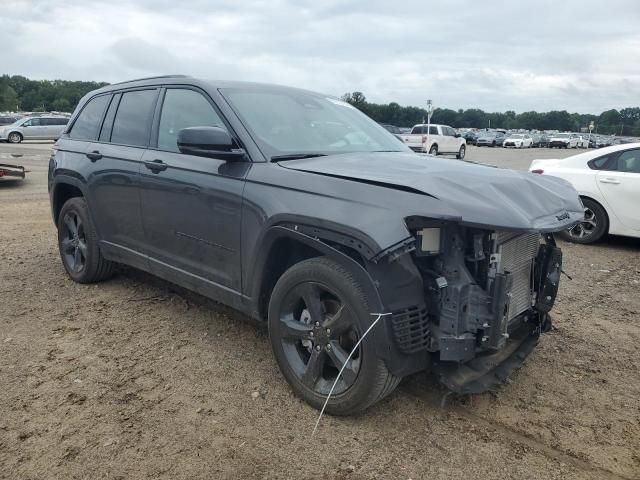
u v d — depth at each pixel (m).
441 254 2.92
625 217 7.91
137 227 4.46
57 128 33.78
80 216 5.22
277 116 3.95
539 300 3.60
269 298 3.55
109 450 2.84
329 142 3.98
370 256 2.74
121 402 3.29
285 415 3.20
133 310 4.77
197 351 4.01
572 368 3.96
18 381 3.50
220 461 2.79
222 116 3.80
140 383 3.53
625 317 5.08
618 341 4.49
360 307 2.87
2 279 5.60
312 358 3.21
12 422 3.06
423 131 31.97
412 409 3.31
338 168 3.29
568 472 2.79
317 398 3.19
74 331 4.31
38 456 2.78
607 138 79.81
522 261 3.38
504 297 2.90
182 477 2.66
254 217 3.38
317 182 3.14
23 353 3.90
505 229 2.65
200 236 3.83
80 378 3.56
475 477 2.73
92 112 5.38
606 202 8.04
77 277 5.43
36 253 6.72
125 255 4.72
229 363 3.83
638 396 3.58
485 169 3.44
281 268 3.49
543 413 3.33
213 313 4.74
